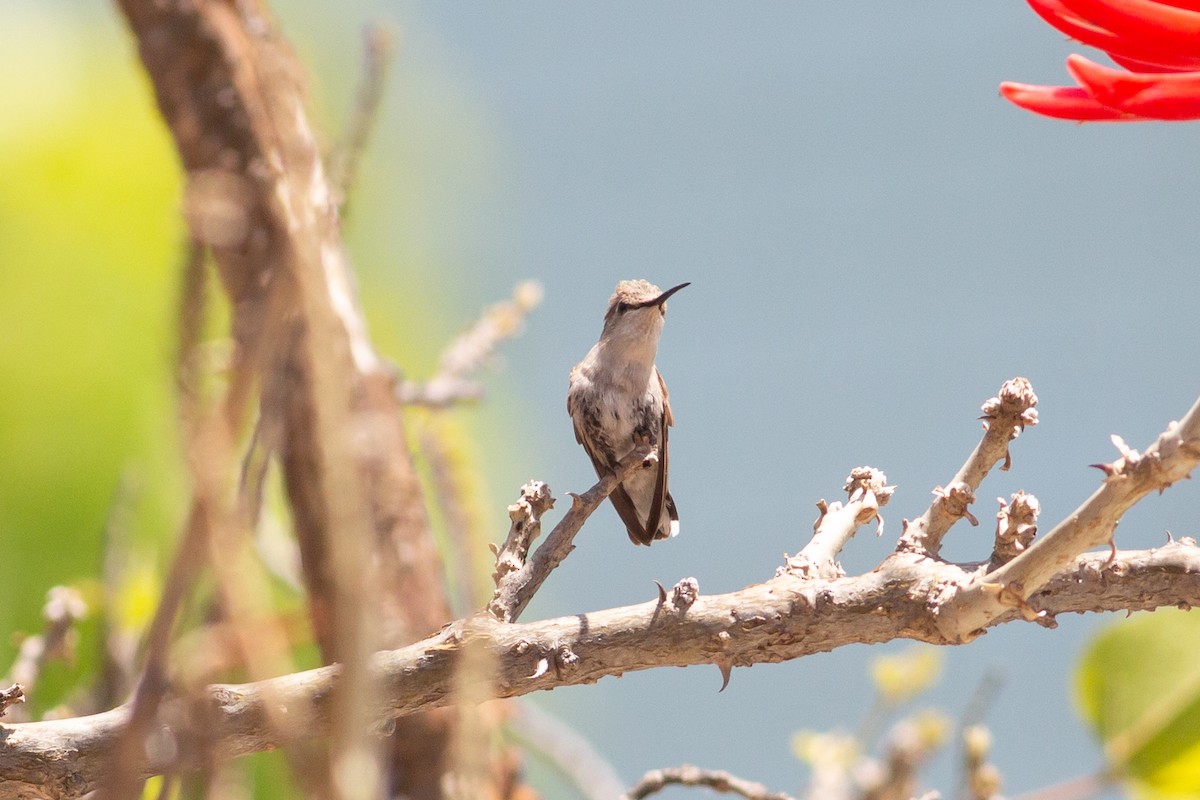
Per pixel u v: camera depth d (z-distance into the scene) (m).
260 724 3.16
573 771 5.86
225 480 2.11
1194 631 4.70
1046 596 3.47
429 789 4.80
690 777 4.93
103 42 9.33
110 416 8.37
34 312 8.45
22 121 8.84
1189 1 3.03
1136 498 3.04
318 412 2.33
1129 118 2.98
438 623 4.60
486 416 9.91
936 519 3.64
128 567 5.86
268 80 3.29
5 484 8.05
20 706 4.82
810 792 5.72
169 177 9.08
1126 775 4.63
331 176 4.24
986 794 4.79
